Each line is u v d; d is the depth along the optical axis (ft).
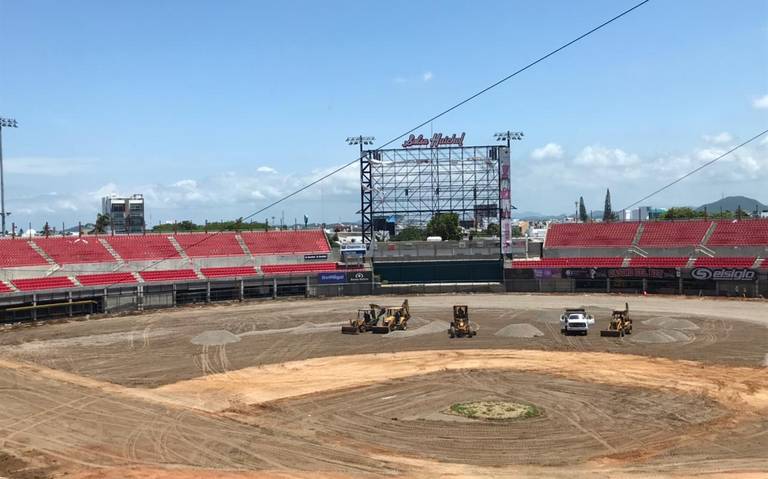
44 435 103.86
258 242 366.84
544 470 86.63
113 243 327.26
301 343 188.14
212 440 100.48
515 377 139.64
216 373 149.69
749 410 112.27
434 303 282.56
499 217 335.26
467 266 333.21
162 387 136.46
